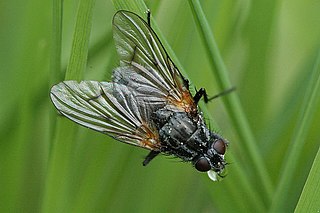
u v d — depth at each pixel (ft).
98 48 0.35
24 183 0.36
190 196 0.36
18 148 0.35
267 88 0.36
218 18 0.35
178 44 0.35
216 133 0.34
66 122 0.33
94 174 0.35
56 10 0.33
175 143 0.34
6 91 0.35
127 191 0.35
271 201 0.34
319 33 0.37
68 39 0.36
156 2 0.34
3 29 0.35
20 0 0.35
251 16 0.36
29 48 0.35
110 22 0.35
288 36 0.38
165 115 0.35
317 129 0.35
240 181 0.34
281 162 0.36
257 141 0.36
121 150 0.35
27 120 0.35
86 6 0.32
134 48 0.34
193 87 0.35
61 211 0.34
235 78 0.37
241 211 0.34
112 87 0.34
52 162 0.34
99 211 0.35
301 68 0.36
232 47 0.36
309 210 0.31
